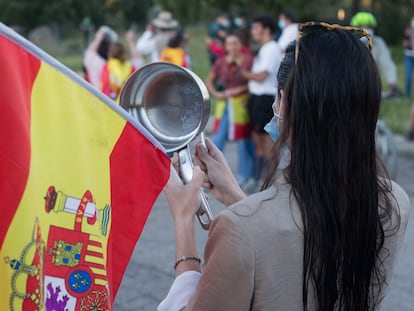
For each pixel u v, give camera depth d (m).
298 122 1.24
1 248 1.05
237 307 1.21
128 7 35.84
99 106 1.25
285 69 1.32
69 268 1.19
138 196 1.36
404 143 8.41
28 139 1.08
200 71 16.17
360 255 1.26
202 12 16.98
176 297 1.38
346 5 12.64
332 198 1.22
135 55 8.80
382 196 1.33
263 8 14.09
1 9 32.44
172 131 1.58
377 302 1.38
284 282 1.21
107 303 1.24
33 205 1.08
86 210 1.21
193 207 1.48
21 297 1.07
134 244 1.37
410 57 11.67
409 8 19.20
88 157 1.22
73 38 32.62
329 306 1.24
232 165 7.48
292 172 1.24
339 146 1.22
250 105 5.88
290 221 1.21
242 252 1.18
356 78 1.21
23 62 1.08
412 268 4.24
